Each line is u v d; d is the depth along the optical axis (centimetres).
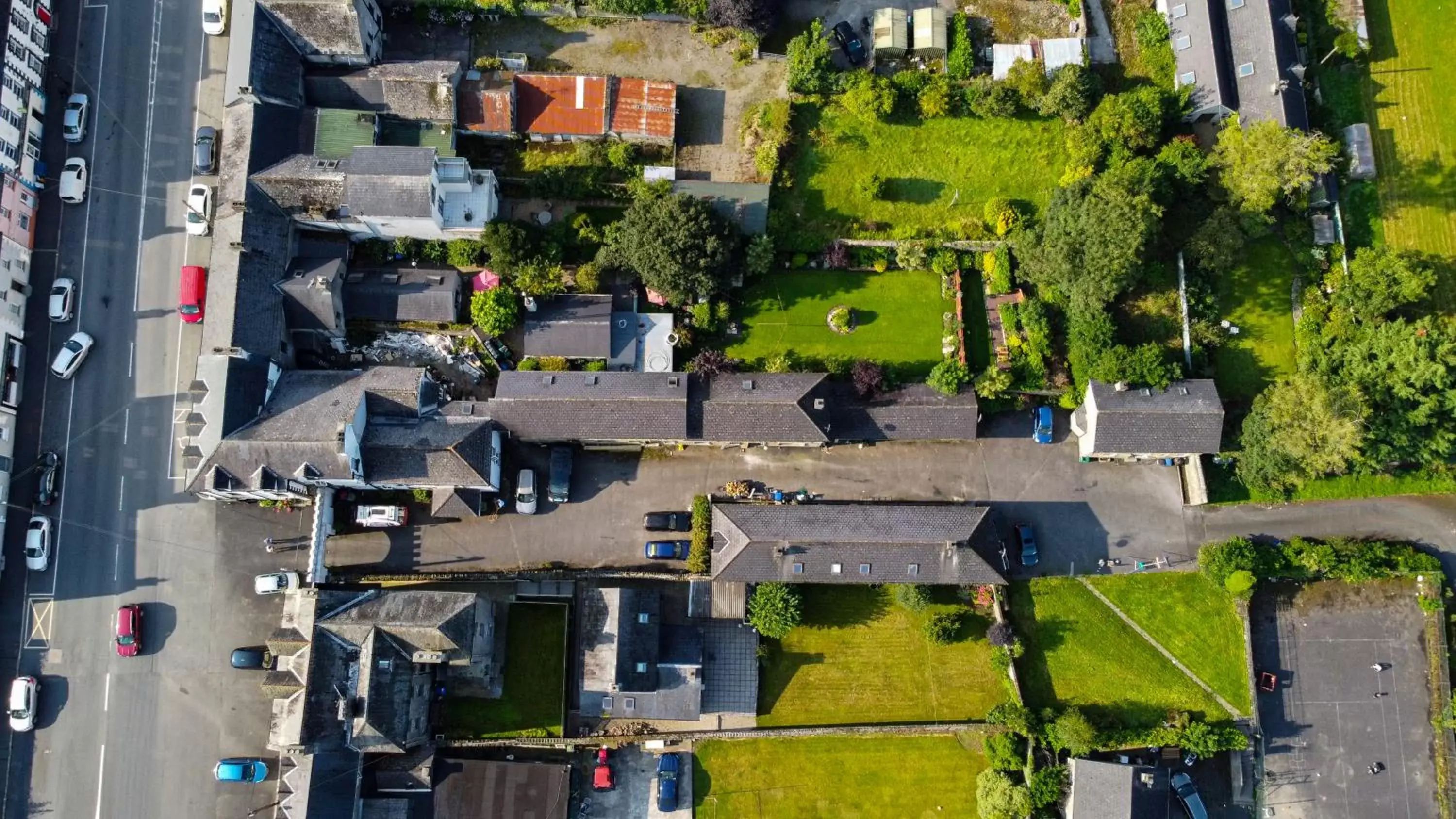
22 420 6756
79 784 6538
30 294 6831
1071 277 6569
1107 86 7244
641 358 6831
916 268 7038
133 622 6538
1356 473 6944
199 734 6594
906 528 6425
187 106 7000
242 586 6688
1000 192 7181
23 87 6638
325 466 6144
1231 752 6806
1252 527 6969
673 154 7069
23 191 6694
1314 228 7044
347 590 6425
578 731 6694
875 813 6775
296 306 6494
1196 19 7075
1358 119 7219
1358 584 6994
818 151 7169
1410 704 6900
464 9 7062
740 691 6775
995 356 6975
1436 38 7244
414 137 6756
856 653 6831
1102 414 6519
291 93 6588
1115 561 6919
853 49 7188
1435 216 7144
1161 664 6812
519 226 6725
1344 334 6875
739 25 6856
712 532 6644
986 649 6838
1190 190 6919
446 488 6538
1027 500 6962
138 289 6869
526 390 6544
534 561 6800
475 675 6575
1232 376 7019
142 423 6794
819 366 6969
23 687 6469
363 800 6325
